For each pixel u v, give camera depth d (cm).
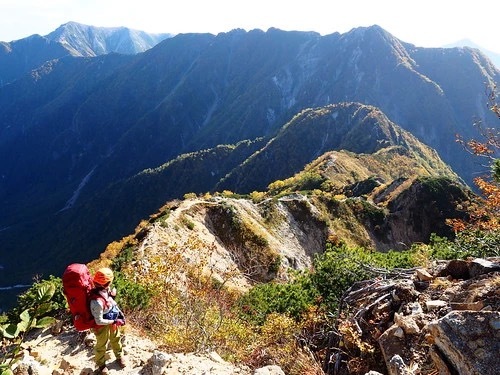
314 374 759
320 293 1228
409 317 710
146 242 3850
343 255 1300
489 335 505
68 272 583
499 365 480
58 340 815
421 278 884
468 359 491
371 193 10131
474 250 1326
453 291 768
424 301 780
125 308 1027
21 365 621
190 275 1177
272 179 19350
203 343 824
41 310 448
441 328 529
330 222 7144
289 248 6094
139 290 1097
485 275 777
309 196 7569
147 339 884
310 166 13788
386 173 13562
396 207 8456
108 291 620
